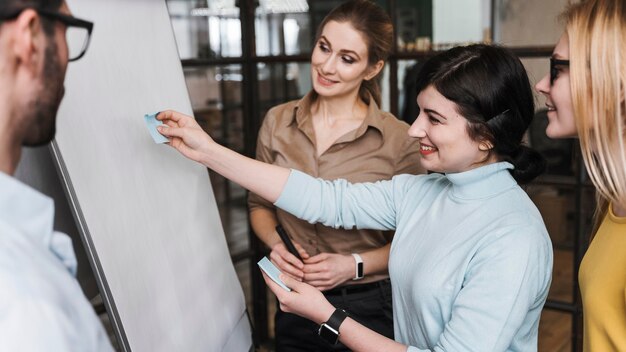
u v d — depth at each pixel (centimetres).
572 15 115
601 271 121
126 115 127
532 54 248
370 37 178
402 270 146
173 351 130
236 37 295
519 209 132
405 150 187
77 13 114
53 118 86
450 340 126
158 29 145
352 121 189
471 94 129
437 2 506
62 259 82
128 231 121
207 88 417
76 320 73
